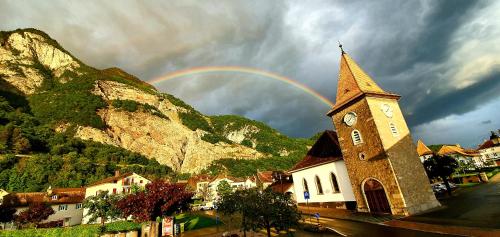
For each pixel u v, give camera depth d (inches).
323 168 1513.3
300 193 1701.5
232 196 700.7
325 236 824.3
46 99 6530.5
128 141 6427.2
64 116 5949.8
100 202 1770.4
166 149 6811.0
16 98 6235.2
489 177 2139.5
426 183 1146.0
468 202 1080.8
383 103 1229.7
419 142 3255.4
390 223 914.7
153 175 4739.2
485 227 670.5
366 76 1334.9
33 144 4222.4
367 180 1183.6
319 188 1553.9
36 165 3415.4
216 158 7332.7
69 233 1253.1
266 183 3198.8
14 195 2058.3
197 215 1932.8
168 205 1149.1
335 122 1359.5
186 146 7460.6
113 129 6461.6
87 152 4751.5
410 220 908.6
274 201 642.2
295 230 927.7
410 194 1067.3
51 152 4249.5
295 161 6692.9
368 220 1006.4
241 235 916.6
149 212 1144.2
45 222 1962.4
